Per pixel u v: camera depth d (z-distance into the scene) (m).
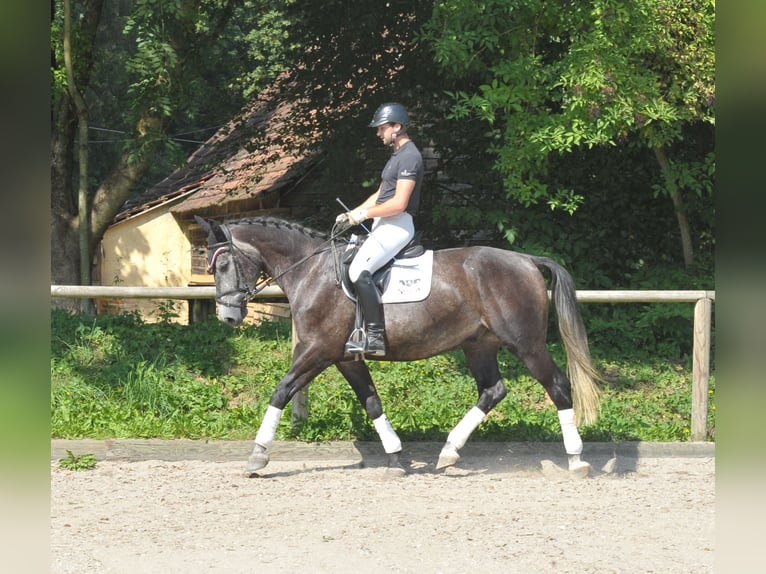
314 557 5.81
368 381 8.33
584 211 13.73
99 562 5.68
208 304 13.44
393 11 14.74
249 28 30.00
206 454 8.80
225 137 18.27
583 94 10.70
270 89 17.25
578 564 5.67
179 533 6.35
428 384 10.87
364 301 7.71
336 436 9.09
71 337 11.74
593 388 8.02
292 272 8.11
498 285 7.88
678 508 7.09
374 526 6.53
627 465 8.72
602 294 9.32
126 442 8.76
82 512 6.88
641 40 10.82
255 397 10.52
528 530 6.44
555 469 8.45
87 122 14.58
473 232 15.19
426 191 15.34
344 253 7.95
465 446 8.99
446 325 7.87
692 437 9.41
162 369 10.80
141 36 13.30
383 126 7.83
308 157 17.55
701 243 14.05
